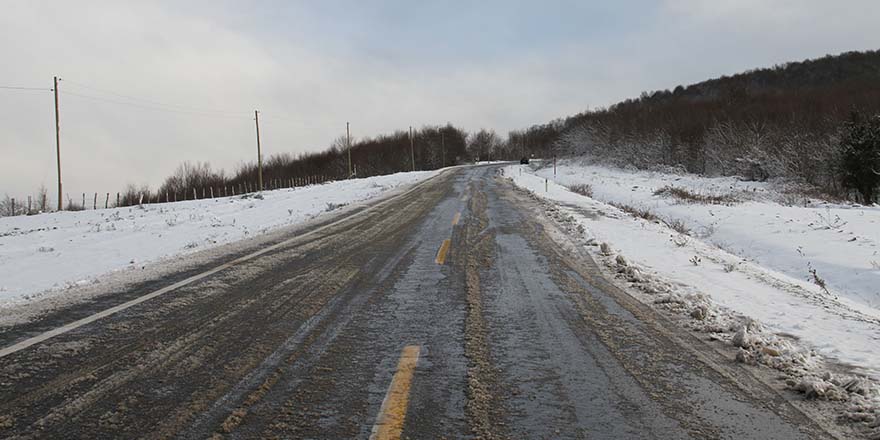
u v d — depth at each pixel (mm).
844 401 3582
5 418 3258
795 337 5078
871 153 30172
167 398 3555
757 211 20828
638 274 7621
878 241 14102
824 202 26844
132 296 6523
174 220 16125
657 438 3043
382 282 7242
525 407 3439
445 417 3279
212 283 7219
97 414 3314
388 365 4168
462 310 5844
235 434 3047
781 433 3119
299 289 6832
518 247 10156
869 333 5203
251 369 4078
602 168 58406
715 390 3764
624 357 4426
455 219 14688
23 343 4723
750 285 7504
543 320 5480
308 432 3070
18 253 10562
